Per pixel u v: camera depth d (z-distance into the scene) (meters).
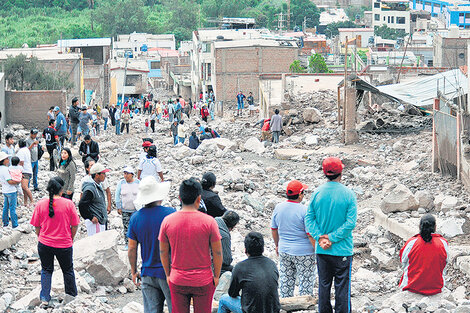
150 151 16.16
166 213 8.66
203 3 169.25
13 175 15.33
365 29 134.38
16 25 154.50
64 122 25.53
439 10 167.50
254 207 18.56
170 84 107.75
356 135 26.14
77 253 12.72
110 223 16.67
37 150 19.61
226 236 10.69
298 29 146.25
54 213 10.90
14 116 35.59
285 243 10.15
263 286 8.44
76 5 170.75
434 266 10.30
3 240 13.90
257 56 68.06
